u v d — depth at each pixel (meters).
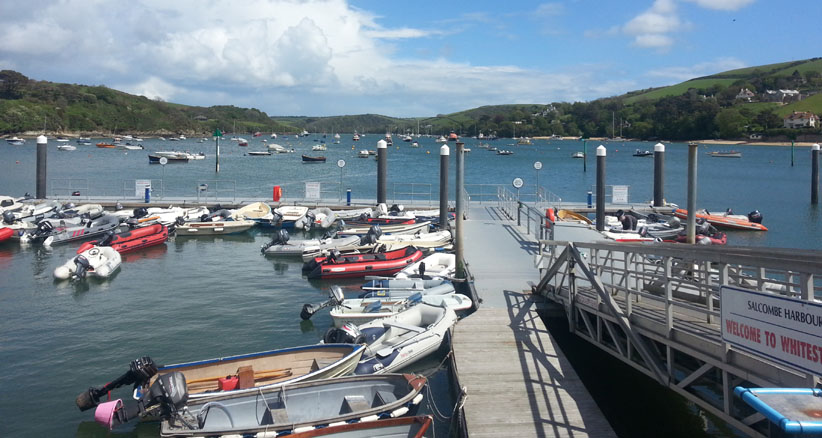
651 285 13.08
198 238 28.61
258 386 10.54
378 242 24.06
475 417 9.20
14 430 10.49
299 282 20.56
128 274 21.53
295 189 50.34
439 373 12.90
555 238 17.91
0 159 88.25
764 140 155.38
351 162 94.75
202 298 18.53
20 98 180.75
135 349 14.28
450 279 18.19
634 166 92.69
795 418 3.67
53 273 20.69
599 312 11.52
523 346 11.91
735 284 10.59
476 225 27.06
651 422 11.20
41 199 34.84
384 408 9.48
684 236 25.27
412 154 133.75
